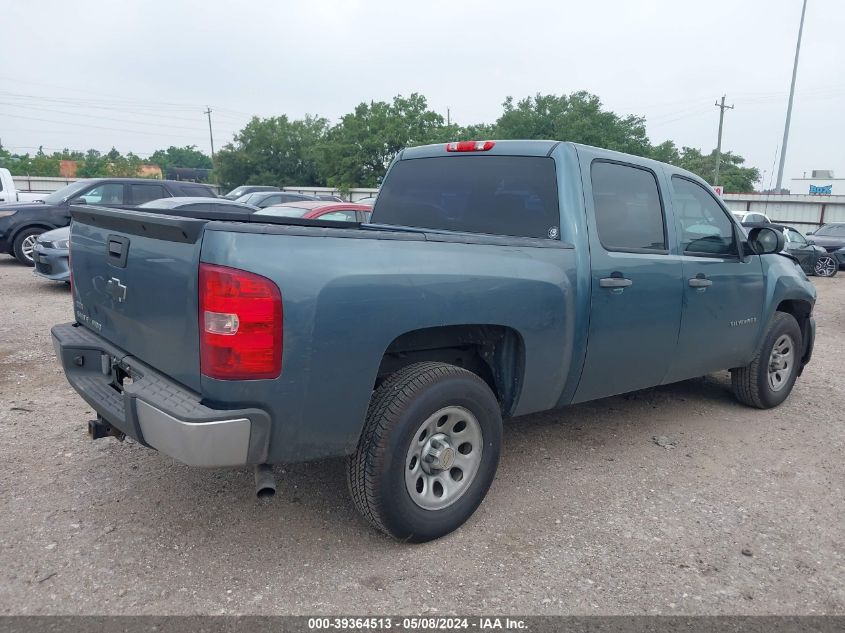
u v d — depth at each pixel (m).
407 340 3.23
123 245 3.04
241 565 2.99
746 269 4.96
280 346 2.56
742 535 3.45
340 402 2.77
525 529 3.41
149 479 3.77
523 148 3.99
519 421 5.05
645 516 3.61
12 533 3.16
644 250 4.14
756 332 5.17
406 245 2.97
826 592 2.98
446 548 3.20
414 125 45.34
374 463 2.91
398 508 3.00
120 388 3.27
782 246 4.65
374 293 2.79
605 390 4.09
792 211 34.28
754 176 71.94
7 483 3.66
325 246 2.71
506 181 4.03
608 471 4.18
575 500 3.76
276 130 58.09
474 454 3.33
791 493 3.98
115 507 3.45
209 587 2.82
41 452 4.08
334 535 3.27
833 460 4.52
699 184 4.76
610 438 4.77
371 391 2.86
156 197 13.00
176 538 3.18
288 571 2.96
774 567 3.16
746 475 4.22
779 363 5.58
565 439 4.71
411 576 2.96
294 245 2.62
